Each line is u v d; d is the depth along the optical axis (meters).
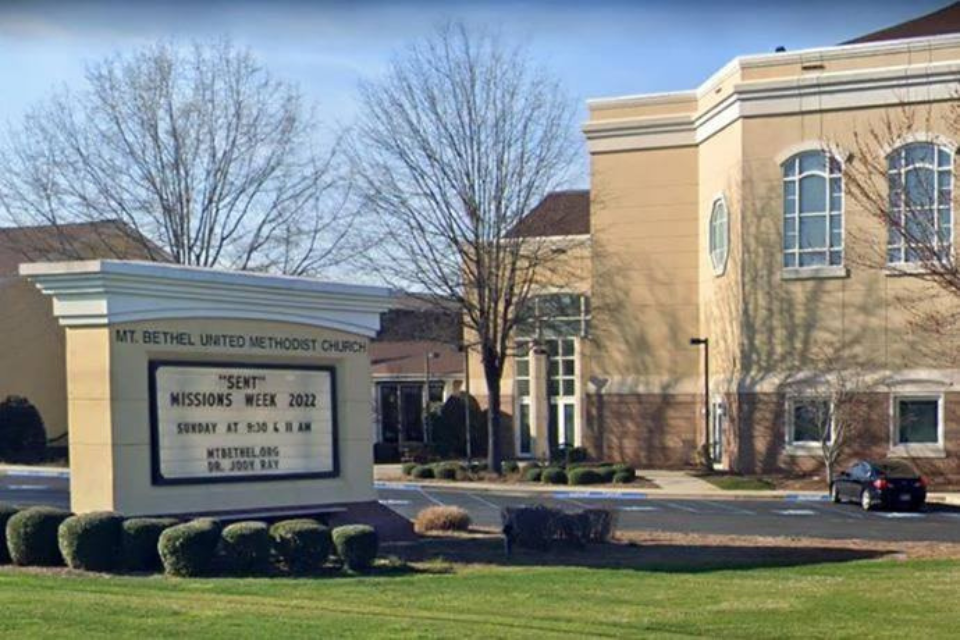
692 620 11.16
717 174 44.00
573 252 48.31
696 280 46.53
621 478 40.03
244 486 17.52
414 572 14.98
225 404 17.41
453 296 43.66
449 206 52.94
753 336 40.97
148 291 16.36
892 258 38.34
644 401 46.97
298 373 18.58
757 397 40.56
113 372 15.91
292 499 18.22
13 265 55.34
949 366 38.28
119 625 10.02
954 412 38.34
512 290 43.41
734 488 37.31
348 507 19.03
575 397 53.41
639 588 13.52
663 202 46.97
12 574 13.82
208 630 9.86
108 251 45.47
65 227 46.91
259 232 45.69
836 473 37.62
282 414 18.28
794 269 40.12
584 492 37.06
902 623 11.16
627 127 47.28
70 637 9.47
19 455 50.88
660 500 34.28
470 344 45.00
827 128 39.62
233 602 11.55
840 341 39.56
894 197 26.36
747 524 25.86
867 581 14.49
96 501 15.89
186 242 45.09
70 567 14.34
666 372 46.81
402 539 19.31
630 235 47.28
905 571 15.77
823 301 39.78
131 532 14.34
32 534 14.58
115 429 15.88
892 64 38.72
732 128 42.00
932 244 22.86
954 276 18.33
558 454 49.50
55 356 55.28
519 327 45.97
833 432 38.78
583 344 52.50
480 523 24.17
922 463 38.56
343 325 19.25
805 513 29.95
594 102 47.72
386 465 52.16
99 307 15.89
